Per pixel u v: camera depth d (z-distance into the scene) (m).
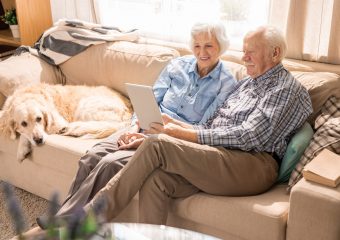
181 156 1.86
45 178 2.49
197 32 2.24
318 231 1.62
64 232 1.14
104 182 2.03
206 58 2.26
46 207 2.51
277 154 2.04
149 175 1.91
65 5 3.44
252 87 2.11
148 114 2.09
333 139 1.86
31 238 1.19
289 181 1.92
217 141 1.97
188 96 2.33
